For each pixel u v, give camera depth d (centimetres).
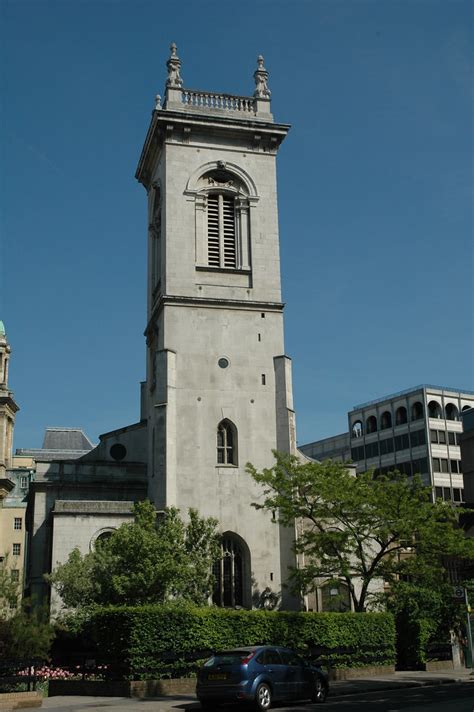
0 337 11581
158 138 5897
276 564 5128
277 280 5709
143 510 4553
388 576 4478
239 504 5188
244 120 5866
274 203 5875
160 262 5838
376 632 4178
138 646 3247
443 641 4659
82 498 5359
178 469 5166
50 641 3316
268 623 3722
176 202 5684
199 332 5469
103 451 5791
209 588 4366
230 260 5738
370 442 11138
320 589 5250
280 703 2917
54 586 4578
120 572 4253
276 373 5506
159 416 5209
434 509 4488
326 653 3903
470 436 8944
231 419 5347
